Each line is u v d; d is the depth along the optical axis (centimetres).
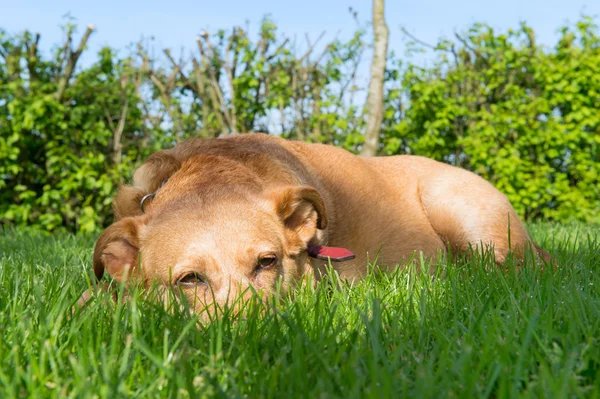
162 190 98
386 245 119
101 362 67
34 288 83
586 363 65
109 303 80
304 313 78
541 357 64
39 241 176
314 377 63
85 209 238
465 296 87
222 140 110
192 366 67
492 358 66
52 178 248
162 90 279
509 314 78
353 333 72
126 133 263
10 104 230
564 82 275
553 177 289
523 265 102
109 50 259
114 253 94
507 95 291
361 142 271
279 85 275
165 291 88
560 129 274
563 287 87
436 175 129
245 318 78
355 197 117
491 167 276
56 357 67
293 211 93
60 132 247
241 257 86
